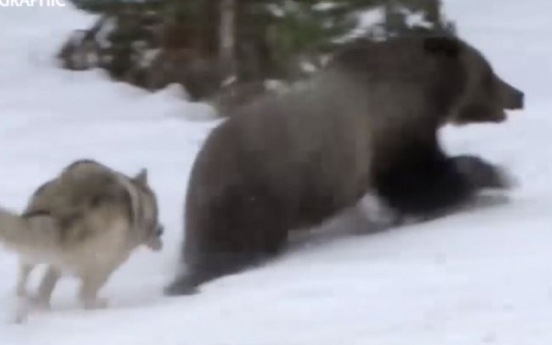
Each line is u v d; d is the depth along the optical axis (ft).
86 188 48.21
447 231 56.13
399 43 62.28
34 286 51.72
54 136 86.12
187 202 57.26
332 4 93.40
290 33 93.09
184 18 100.27
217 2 99.60
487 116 65.21
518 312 40.50
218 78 97.96
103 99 98.12
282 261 55.01
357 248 55.52
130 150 81.41
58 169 76.38
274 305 44.57
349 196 59.72
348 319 41.60
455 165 62.85
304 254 56.24
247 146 57.36
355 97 60.13
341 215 61.31
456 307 41.88
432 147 62.34
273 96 59.41
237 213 56.54
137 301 49.26
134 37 103.91
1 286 52.06
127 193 49.34
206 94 98.63
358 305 43.42
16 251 46.44
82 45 107.86
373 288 45.83
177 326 42.86
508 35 122.72
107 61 106.73
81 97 98.58
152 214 51.37
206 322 42.98
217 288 50.01
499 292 43.39
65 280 53.72
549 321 39.01
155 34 103.45
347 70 60.90
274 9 97.04
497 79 65.57
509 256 49.39
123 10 102.12
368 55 61.52
